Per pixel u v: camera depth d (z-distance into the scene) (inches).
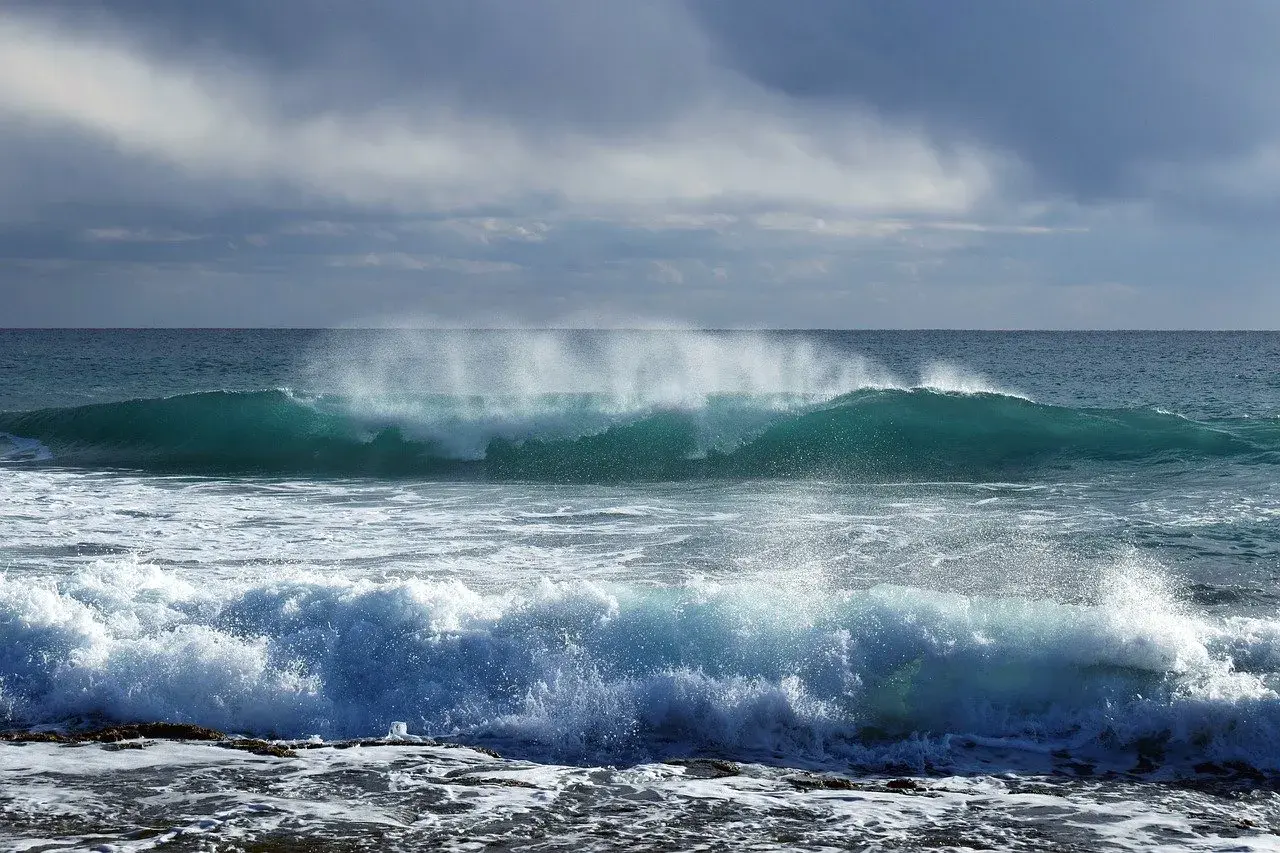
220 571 402.9
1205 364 2962.6
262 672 289.3
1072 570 406.6
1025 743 263.4
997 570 407.8
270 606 321.7
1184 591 373.4
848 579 394.9
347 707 283.0
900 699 283.0
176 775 211.3
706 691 277.4
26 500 578.6
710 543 463.8
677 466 743.7
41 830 176.7
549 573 404.2
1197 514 520.7
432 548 452.4
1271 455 717.3
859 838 183.3
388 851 170.1
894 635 302.5
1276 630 298.0
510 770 222.1
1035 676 286.5
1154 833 193.0
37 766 216.2
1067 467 707.4
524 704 279.7
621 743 265.6
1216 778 241.3
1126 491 607.8
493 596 334.3
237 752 230.7
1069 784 233.8
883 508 561.6
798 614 312.2
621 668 293.1
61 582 337.7
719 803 202.8
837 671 289.6
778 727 272.5
